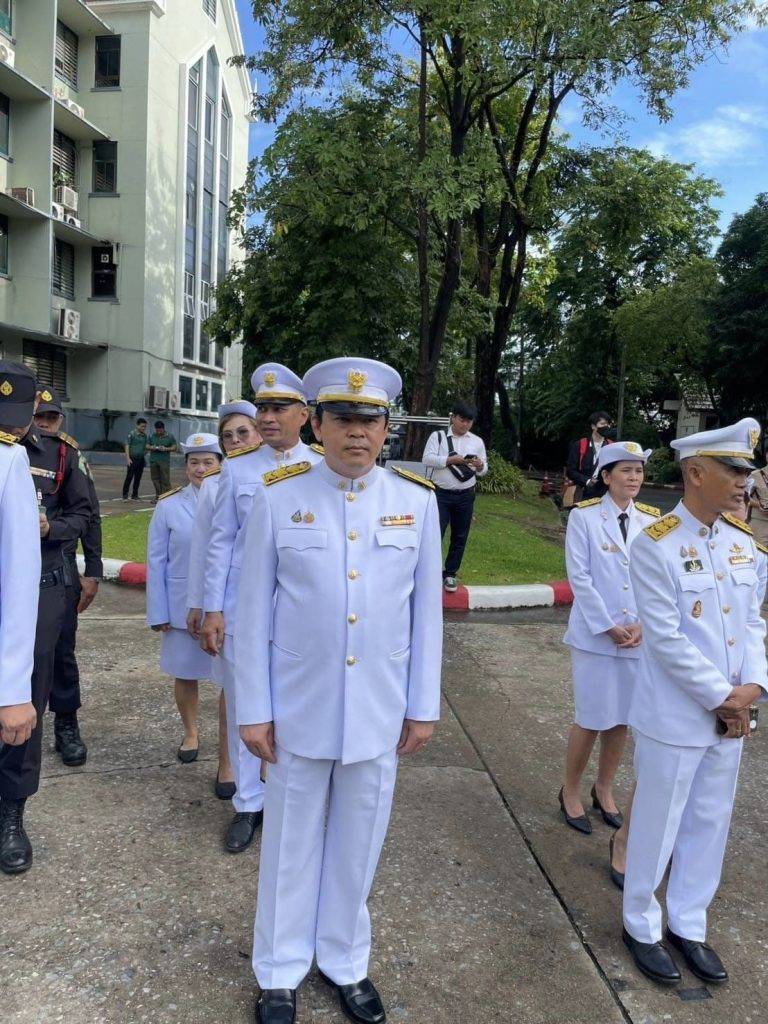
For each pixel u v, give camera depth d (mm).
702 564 2496
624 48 11328
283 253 13391
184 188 24562
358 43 11477
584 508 3475
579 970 2529
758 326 23062
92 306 22953
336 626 2156
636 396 31969
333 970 2344
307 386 2248
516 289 16062
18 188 19234
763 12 11609
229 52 27875
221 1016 2266
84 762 3824
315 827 2295
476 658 5801
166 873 2938
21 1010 2246
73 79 22156
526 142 16062
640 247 29094
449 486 7199
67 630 3732
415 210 12047
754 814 3645
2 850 2918
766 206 23422
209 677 3820
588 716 3324
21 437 2705
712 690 2379
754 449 2434
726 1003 2416
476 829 3383
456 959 2557
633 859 2572
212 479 3490
